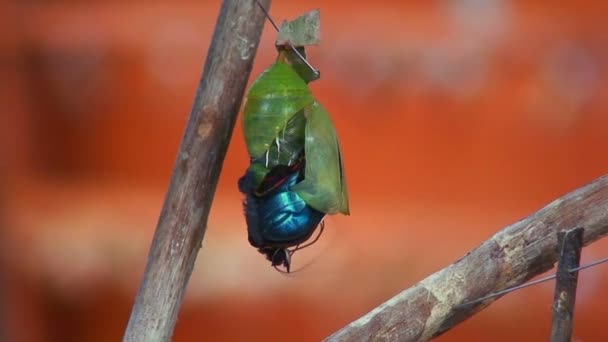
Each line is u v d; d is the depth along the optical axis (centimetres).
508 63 130
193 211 73
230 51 72
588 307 115
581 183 132
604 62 129
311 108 72
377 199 130
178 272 73
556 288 71
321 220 73
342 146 132
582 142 131
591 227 73
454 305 73
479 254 73
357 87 130
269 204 72
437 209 127
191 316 122
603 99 129
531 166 132
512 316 116
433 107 131
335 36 131
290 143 72
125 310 125
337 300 119
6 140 132
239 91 72
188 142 73
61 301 127
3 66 132
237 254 121
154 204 130
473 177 132
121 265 124
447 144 132
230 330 120
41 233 125
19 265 125
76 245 125
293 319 120
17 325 125
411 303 73
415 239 121
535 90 130
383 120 131
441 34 132
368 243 120
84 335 126
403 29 132
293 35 72
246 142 72
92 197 130
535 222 73
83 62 132
